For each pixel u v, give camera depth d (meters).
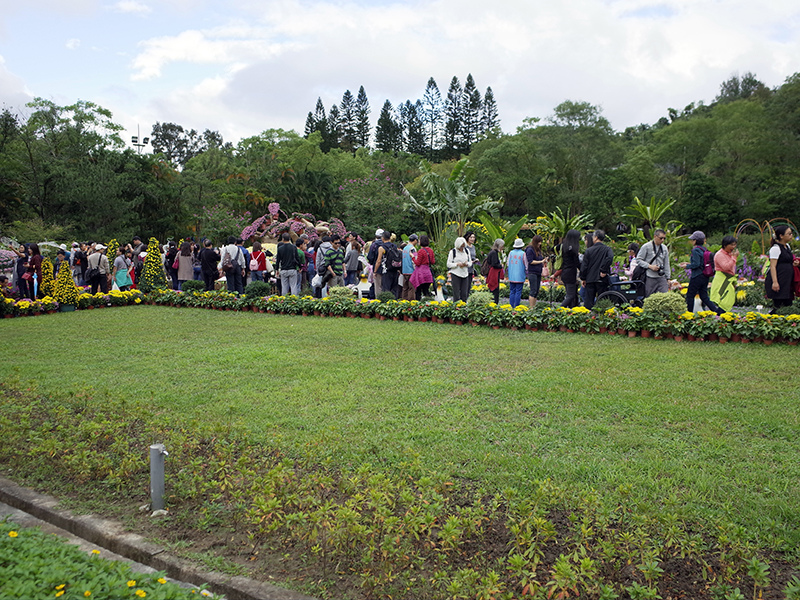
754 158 45.00
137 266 17.39
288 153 62.03
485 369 7.18
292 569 3.09
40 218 31.58
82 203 33.00
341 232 30.36
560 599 2.67
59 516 3.76
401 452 4.56
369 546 3.09
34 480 4.29
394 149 79.00
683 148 50.50
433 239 23.86
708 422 5.04
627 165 50.62
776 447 4.49
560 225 17.27
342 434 5.02
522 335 9.45
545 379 6.56
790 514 3.45
